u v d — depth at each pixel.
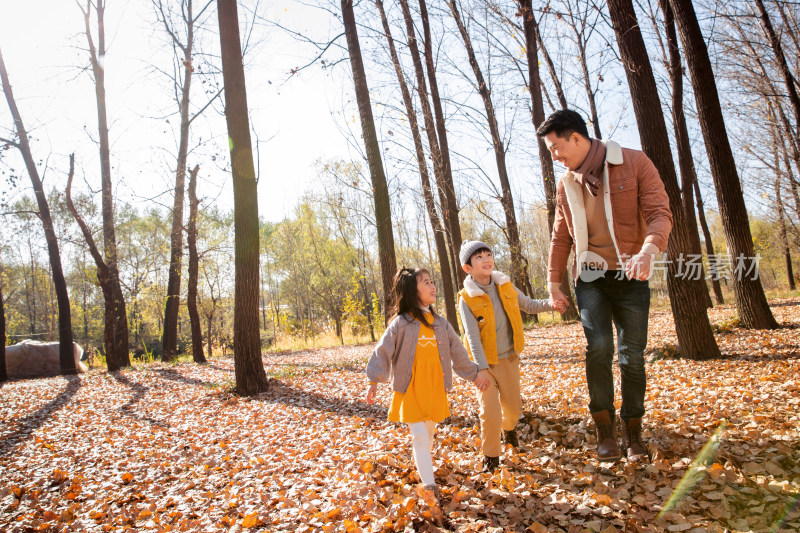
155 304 32.81
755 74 14.89
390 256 9.33
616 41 6.96
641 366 3.04
